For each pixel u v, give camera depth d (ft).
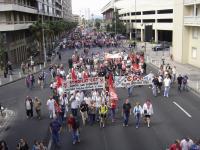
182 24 160.66
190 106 82.12
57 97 76.54
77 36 415.23
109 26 437.99
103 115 66.49
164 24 303.07
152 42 297.74
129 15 401.08
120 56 137.08
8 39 174.91
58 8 495.41
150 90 100.99
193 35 156.25
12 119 77.15
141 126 67.46
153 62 169.89
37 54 221.66
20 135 65.51
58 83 89.71
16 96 101.91
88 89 91.30
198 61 151.33
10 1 182.50
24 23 205.26
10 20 181.98
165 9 301.63
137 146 56.80
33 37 218.79
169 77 95.96
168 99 89.45
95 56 157.48
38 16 273.33
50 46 295.07
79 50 251.19
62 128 67.51
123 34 387.96
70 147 57.57
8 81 129.18
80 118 72.90
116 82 96.27
